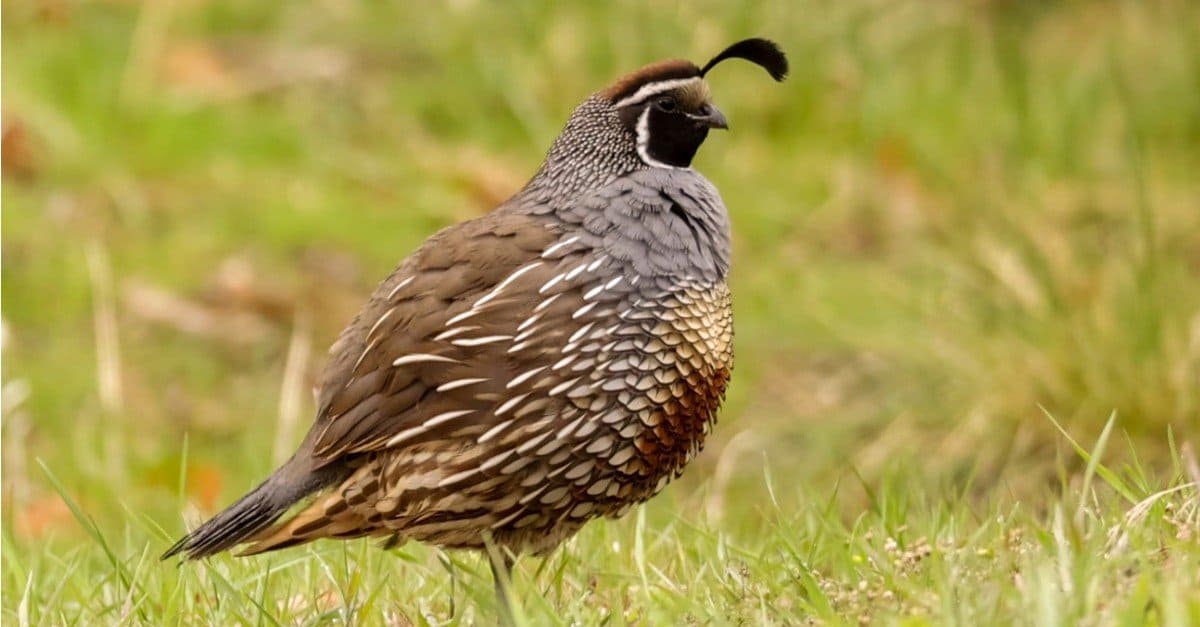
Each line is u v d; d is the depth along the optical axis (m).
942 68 16.48
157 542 8.84
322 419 7.47
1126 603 5.69
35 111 14.73
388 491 7.24
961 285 13.03
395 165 15.12
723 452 12.44
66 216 14.02
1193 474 7.12
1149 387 11.55
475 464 7.09
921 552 6.76
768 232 14.77
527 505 7.20
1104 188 14.84
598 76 15.70
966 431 11.97
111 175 14.48
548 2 15.99
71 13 16.08
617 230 7.36
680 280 7.35
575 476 7.19
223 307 13.53
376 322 7.38
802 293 14.03
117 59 15.60
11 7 15.93
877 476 11.95
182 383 12.91
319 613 7.32
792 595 6.63
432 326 7.17
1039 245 12.71
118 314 13.31
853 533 7.45
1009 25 17.05
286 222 14.30
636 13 15.78
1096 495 7.26
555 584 7.38
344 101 15.77
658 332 7.24
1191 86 16.03
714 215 7.65
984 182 14.60
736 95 15.88
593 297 7.17
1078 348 11.88
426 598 7.51
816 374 13.15
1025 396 11.94
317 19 16.56
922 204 14.98
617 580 7.47
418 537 7.36
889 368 12.94
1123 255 12.94
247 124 15.33
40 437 12.17
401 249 14.21
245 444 12.23
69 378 12.62
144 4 16.28
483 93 15.88
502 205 7.86
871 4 16.44
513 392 7.07
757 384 13.16
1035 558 6.20
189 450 12.28
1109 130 15.88
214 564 7.95
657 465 7.37
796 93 15.95
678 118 7.80
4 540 8.20
